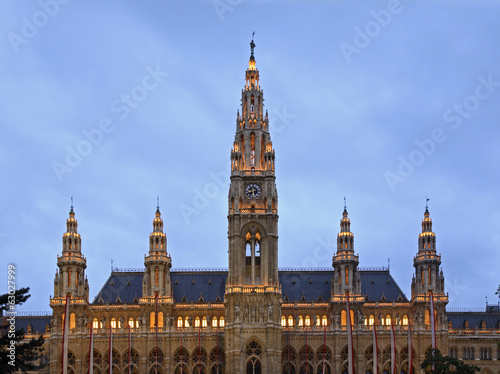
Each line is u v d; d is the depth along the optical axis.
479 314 183.38
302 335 171.25
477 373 174.50
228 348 165.38
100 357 169.62
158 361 169.25
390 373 169.12
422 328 172.00
